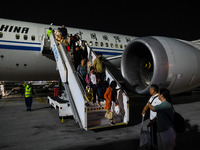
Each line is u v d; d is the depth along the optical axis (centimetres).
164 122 256
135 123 508
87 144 346
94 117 433
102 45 1040
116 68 934
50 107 761
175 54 558
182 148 323
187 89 631
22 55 820
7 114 633
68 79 508
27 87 696
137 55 637
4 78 895
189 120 527
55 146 336
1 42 771
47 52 785
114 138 381
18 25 847
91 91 490
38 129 448
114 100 434
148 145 279
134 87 611
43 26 918
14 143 352
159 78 534
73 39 688
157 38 588
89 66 591
